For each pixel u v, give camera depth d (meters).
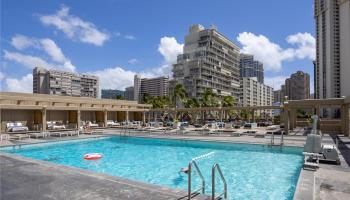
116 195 5.62
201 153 15.58
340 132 22.81
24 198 5.50
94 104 35.66
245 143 16.42
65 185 6.42
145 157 14.54
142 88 139.25
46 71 115.31
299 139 17.98
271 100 160.62
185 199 5.36
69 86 122.12
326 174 7.96
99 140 21.83
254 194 7.84
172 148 17.75
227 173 10.46
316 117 10.95
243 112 71.88
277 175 10.05
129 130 27.61
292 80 156.12
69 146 18.80
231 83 111.25
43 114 26.62
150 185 6.41
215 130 26.08
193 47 102.31
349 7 66.12
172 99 62.69
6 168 8.35
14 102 26.06
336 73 81.94
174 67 97.31
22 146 16.42
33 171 7.93
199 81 88.44
